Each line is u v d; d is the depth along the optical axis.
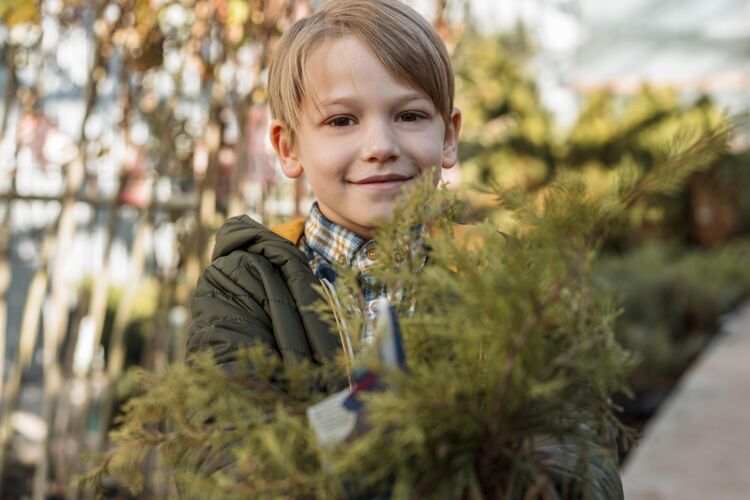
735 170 11.07
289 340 1.06
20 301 5.26
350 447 0.71
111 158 3.43
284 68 1.19
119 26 2.78
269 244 1.13
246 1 2.50
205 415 0.79
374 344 0.77
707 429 4.30
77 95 3.80
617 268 7.16
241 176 2.58
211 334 1.08
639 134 8.93
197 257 2.70
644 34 13.30
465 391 0.73
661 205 10.30
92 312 3.23
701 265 9.23
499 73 8.63
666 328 6.62
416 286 0.82
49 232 2.91
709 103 10.94
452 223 0.91
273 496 0.72
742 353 6.36
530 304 0.73
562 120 11.43
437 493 0.73
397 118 1.14
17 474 3.23
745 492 3.31
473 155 6.02
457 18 2.71
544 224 0.76
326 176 1.14
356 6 1.17
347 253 1.19
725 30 13.37
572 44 12.46
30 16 2.73
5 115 2.99
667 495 3.30
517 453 0.77
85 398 3.02
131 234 5.35
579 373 0.75
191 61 2.87
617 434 0.87
